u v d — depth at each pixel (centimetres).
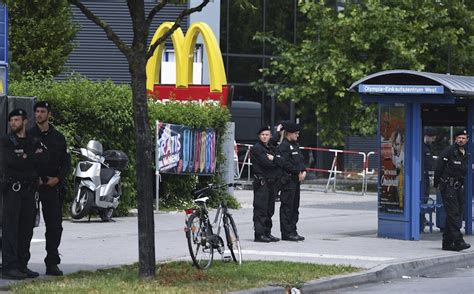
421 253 4847
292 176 5269
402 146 5441
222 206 4278
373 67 10012
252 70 11719
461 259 4822
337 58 9962
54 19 8369
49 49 8400
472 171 5853
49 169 3744
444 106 5859
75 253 4519
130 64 3616
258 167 5191
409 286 4059
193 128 7025
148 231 3669
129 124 6394
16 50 8294
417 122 5381
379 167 5559
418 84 5328
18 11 8200
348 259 4547
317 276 3956
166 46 10619
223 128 7388
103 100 6225
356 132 10419
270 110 11856
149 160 3650
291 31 11894
